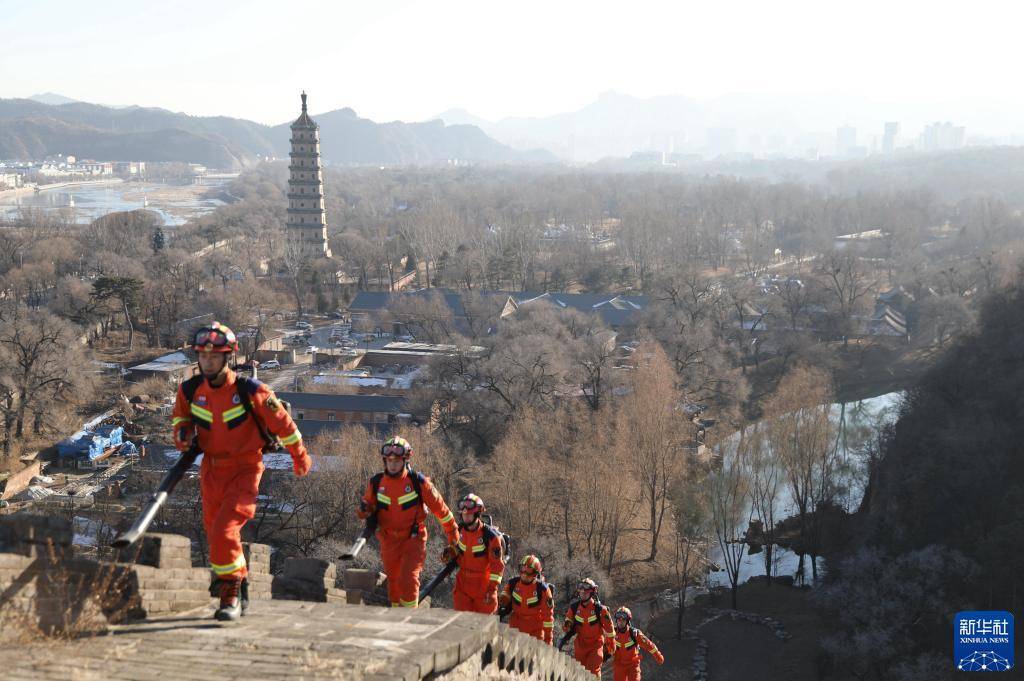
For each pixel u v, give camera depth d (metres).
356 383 121.88
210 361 9.59
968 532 69.62
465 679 10.40
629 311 167.25
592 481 76.19
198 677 8.09
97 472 97.19
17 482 90.19
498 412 103.62
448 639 9.93
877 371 139.38
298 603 11.34
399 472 13.40
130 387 128.25
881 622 59.34
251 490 10.13
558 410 98.50
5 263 195.12
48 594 9.06
